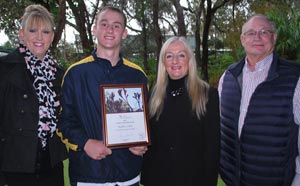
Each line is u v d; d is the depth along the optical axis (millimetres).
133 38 23219
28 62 2895
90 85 2932
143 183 3092
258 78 3055
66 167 5320
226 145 3250
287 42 7176
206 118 2877
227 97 3260
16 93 2809
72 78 2938
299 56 7277
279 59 3055
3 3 9555
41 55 2979
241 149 3074
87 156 2883
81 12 12992
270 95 2922
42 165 2873
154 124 3008
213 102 2906
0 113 2789
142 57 23625
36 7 2984
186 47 2957
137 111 2934
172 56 2953
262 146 2949
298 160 2914
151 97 3059
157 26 14734
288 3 12688
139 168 3072
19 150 2764
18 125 2779
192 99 2896
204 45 18312
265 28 3074
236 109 3123
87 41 13320
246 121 3018
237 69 3234
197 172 2902
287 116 2867
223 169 3297
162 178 2949
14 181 2807
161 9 22109
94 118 2900
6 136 2789
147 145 2908
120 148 2926
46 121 2854
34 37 2883
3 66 2836
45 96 2883
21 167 2756
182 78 2988
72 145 2854
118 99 2906
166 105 2982
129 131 2881
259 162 2969
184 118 2908
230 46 17531
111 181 2916
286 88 2871
